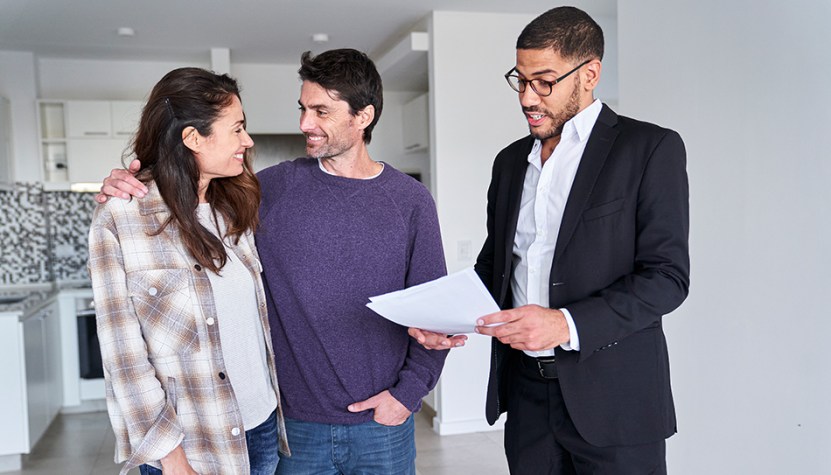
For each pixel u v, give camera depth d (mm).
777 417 2150
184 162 1563
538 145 1751
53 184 5324
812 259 2004
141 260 1523
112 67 5598
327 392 1826
